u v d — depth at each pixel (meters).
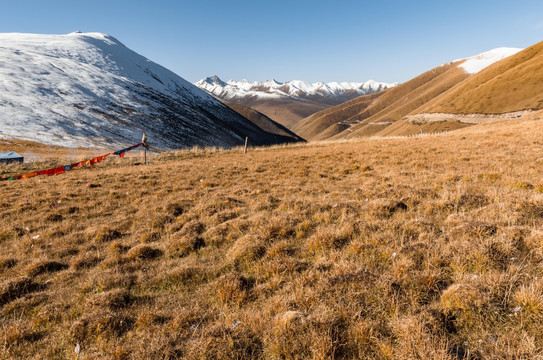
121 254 6.70
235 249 6.27
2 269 6.29
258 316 3.86
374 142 28.41
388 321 3.56
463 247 4.84
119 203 11.62
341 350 3.23
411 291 3.95
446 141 20.55
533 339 2.89
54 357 3.62
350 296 3.94
